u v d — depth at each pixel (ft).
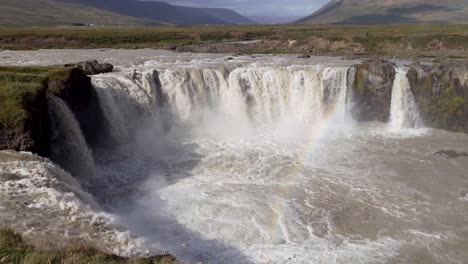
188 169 104.73
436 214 83.25
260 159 112.27
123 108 127.03
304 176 101.45
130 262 46.44
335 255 66.74
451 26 360.28
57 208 58.08
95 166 105.81
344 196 90.43
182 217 78.02
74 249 46.75
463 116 142.20
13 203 57.67
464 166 109.60
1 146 77.10
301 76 152.46
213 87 147.95
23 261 41.63
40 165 71.77
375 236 74.08
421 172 105.19
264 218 78.64
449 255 68.80
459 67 145.18
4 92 86.28
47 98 94.27
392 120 153.07
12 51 227.20
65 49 254.88
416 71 149.89
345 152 119.85
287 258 64.59
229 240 69.62
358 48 258.98
